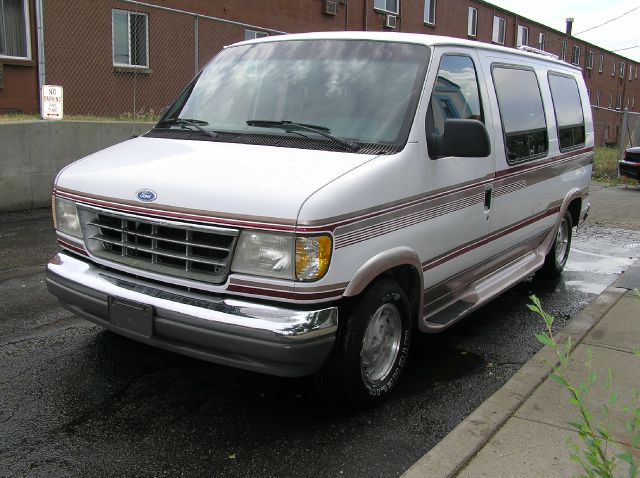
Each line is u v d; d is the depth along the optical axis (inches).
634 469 81.4
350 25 805.9
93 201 147.3
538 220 235.5
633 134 852.6
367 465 129.8
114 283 144.6
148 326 136.9
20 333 188.7
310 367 131.6
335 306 133.7
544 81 241.6
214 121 174.1
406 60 167.6
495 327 214.5
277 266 126.0
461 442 132.7
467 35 1076.5
